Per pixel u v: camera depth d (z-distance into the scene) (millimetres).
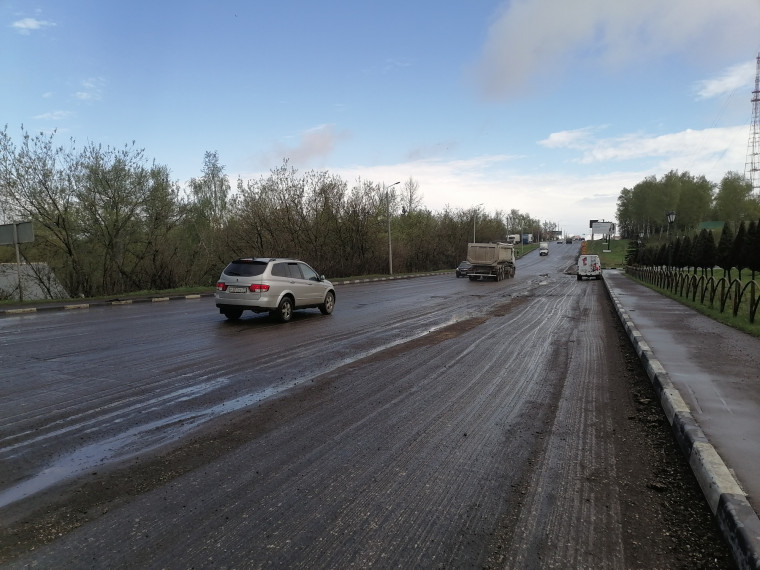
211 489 3395
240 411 5133
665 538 2814
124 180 23016
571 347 9008
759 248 19969
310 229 35875
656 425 4742
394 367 7262
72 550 2658
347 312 14828
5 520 2975
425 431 4574
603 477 3609
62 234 21938
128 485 3451
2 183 20250
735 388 5438
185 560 2576
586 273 35781
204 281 28203
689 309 13969
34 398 5508
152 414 5000
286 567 2520
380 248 45594
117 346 8750
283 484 3477
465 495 3320
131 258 24625
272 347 8789
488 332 10836
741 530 2584
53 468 3723
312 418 4926
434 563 2564
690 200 91312
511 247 41219
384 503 3207
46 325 11555
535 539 2799
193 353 8172
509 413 5113
